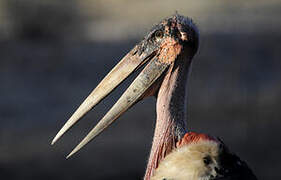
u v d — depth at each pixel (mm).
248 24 38438
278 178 16969
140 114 22391
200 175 7152
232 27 37531
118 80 8156
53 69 28828
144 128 20797
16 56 30859
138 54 8195
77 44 34281
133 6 48156
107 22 41812
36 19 37000
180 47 8062
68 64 29641
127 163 18000
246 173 7312
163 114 8094
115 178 17219
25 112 23609
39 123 22453
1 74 28062
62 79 27656
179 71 8109
